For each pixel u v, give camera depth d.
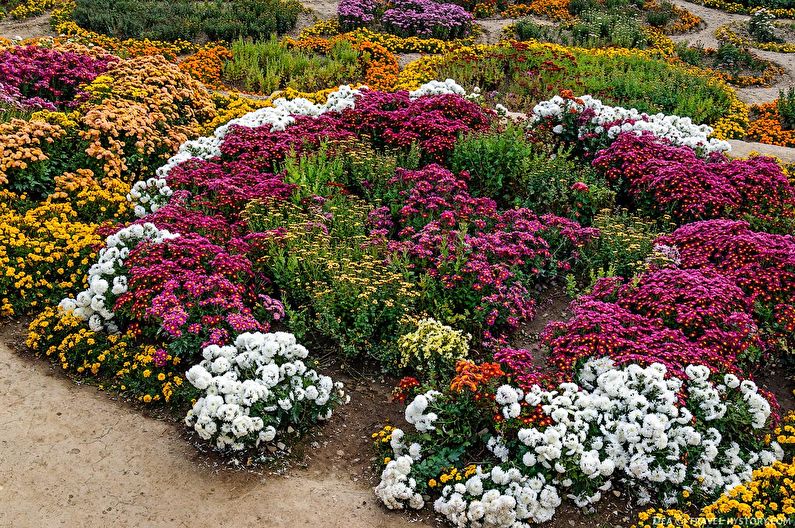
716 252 7.64
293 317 6.82
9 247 7.41
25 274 7.20
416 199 8.48
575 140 10.88
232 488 5.37
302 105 11.29
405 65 16.95
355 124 10.44
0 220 7.80
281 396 5.69
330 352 6.92
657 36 20.17
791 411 6.27
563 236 8.30
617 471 5.62
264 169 9.59
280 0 21.19
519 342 7.32
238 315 6.32
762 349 6.57
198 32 18.19
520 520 5.15
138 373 6.27
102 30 17.84
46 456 5.45
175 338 6.25
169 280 6.52
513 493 5.13
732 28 21.64
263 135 9.91
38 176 8.66
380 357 6.68
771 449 5.64
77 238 7.71
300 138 9.96
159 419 5.98
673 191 8.88
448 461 5.51
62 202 8.63
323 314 6.77
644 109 13.23
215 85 14.92
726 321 6.43
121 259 6.93
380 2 20.89
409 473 5.38
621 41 19.31
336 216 8.23
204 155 9.83
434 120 10.14
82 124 9.61
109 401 6.12
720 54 18.81
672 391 5.43
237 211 8.43
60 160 9.02
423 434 5.62
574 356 6.05
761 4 24.59
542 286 8.22
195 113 12.15
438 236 7.66
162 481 5.36
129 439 5.73
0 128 8.71
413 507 5.29
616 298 7.23
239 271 7.04
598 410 5.55
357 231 8.19
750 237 7.59
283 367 5.73
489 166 9.33
